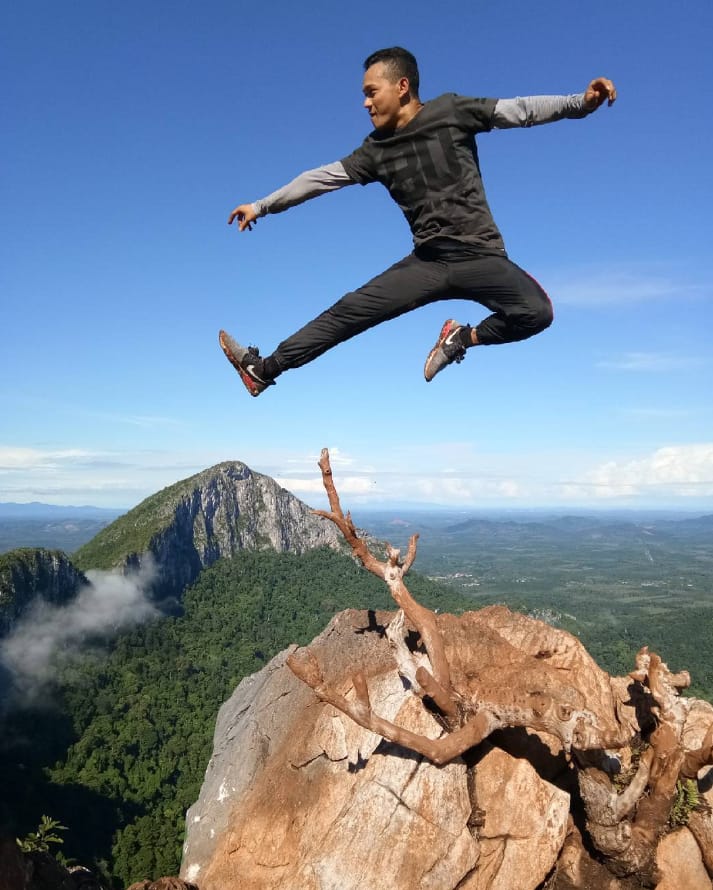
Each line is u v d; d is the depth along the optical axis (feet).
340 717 28.04
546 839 24.71
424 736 24.80
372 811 24.29
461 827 24.02
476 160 16.33
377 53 16.20
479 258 16.31
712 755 23.61
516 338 17.84
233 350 18.29
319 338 17.33
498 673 28.91
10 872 24.61
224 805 30.09
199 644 446.60
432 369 19.33
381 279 16.88
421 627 26.86
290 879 24.70
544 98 14.80
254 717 33.32
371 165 16.66
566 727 23.58
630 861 24.35
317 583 620.90
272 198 17.53
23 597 378.53
